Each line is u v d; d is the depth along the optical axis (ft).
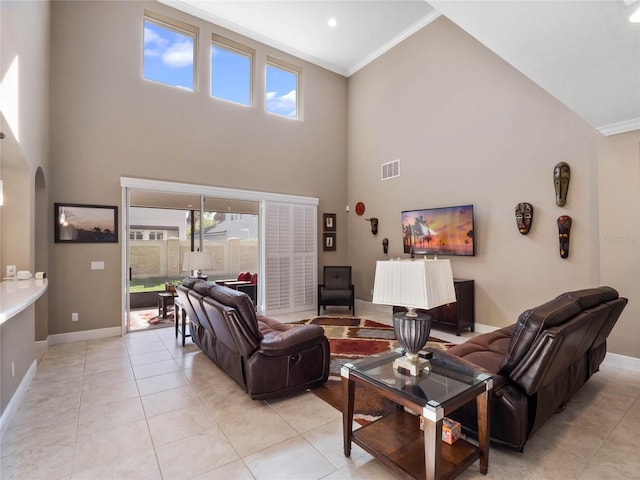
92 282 14.82
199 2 16.89
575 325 6.58
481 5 6.53
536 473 6.15
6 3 7.76
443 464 5.69
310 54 21.44
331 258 22.80
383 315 19.65
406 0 16.65
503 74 14.92
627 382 10.07
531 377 6.29
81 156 14.65
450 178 17.03
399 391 5.64
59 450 6.82
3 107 7.55
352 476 6.09
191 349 13.21
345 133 23.58
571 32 6.87
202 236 17.99
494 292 15.23
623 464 6.41
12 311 5.81
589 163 12.38
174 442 7.11
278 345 8.73
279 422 7.90
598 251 12.14
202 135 17.79
